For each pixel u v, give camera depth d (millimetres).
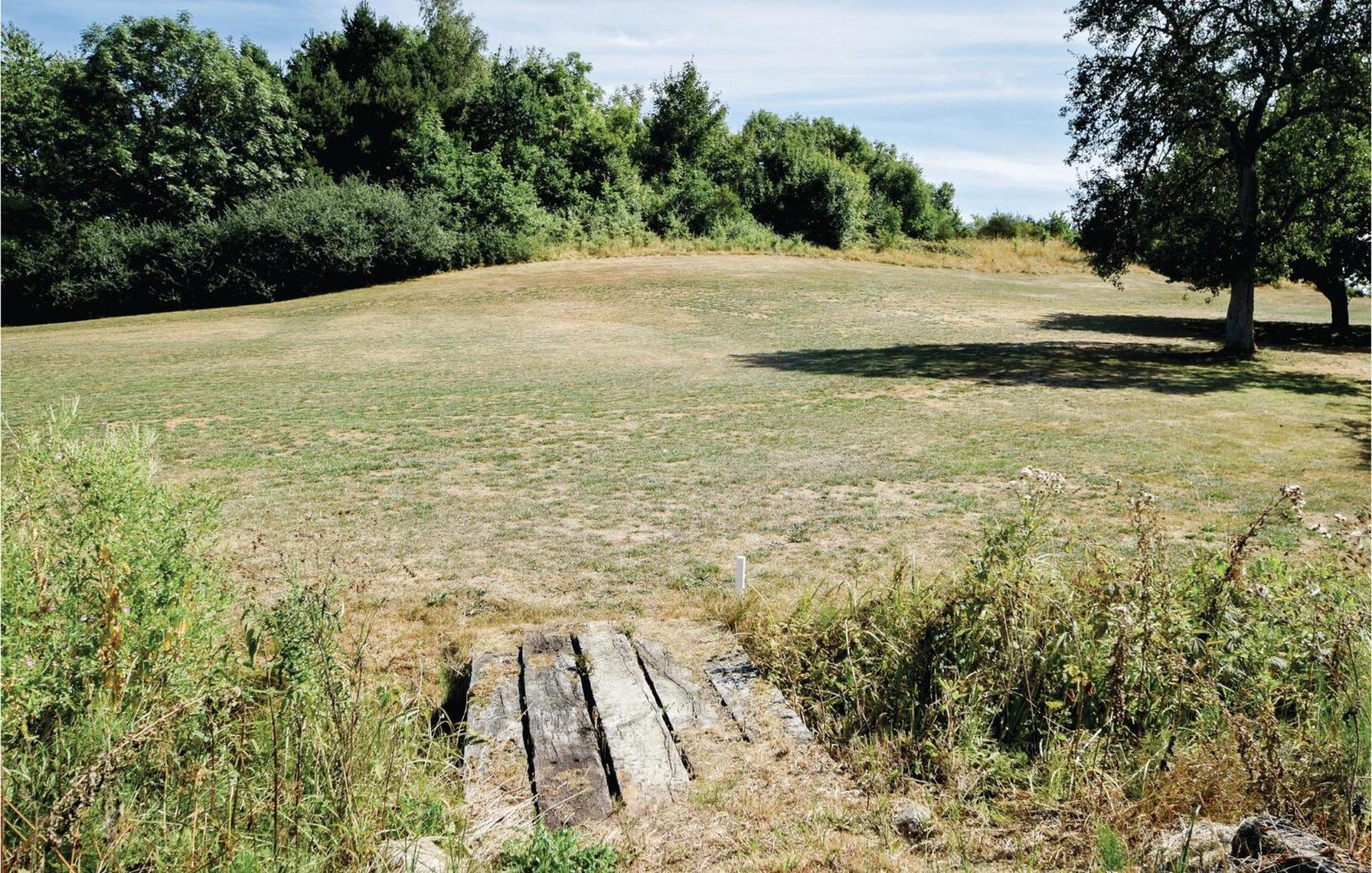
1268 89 25891
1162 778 4680
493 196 53781
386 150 61094
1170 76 26188
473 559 8953
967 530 9828
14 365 24797
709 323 34844
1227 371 24234
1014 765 5016
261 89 54219
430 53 65438
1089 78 28109
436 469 12977
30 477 4844
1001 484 11938
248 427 16141
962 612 5859
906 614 6234
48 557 4312
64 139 49750
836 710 5812
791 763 5059
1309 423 16578
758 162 72125
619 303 38906
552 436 15367
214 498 5355
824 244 67312
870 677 5863
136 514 4535
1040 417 17094
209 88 52000
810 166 68312
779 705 5746
